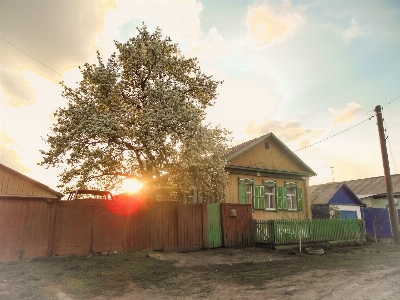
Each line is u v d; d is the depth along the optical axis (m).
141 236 12.76
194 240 13.86
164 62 15.42
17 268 9.12
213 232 14.51
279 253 13.28
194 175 14.99
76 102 15.00
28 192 11.05
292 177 22.80
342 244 16.30
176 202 13.86
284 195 21.86
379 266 10.28
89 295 6.67
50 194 11.49
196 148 13.96
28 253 10.66
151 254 11.98
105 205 12.27
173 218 13.62
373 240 18.30
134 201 12.93
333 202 24.67
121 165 16.19
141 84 15.80
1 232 10.27
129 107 15.44
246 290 7.14
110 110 14.57
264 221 15.01
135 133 13.63
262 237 14.98
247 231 15.59
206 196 18.00
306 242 15.18
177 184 15.47
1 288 7.02
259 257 12.21
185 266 10.16
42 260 10.32
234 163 19.48
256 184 20.50
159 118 13.48
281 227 14.59
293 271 9.46
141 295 6.72
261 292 6.94
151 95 14.44
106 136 13.48
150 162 14.37
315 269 9.79
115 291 7.00
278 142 22.33
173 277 8.48
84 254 11.48
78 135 13.38
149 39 15.74
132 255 11.52
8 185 10.71
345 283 7.75
